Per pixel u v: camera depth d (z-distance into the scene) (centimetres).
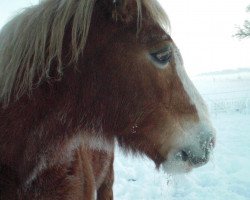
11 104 194
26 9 207
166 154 207
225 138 838
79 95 199
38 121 196
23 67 193
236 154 686
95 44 197
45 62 194
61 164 212
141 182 566
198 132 205
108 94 200
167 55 198
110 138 211
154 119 201
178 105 203
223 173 579
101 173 331
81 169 238
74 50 193
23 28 197
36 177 203
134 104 199
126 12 196
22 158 196
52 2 201
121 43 197
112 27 198
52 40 192
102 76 198
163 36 200
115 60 197
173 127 202
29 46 194
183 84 206
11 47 197
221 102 1485
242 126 1002
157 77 198
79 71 197
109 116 203
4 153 195
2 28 211
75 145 211
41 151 198
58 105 198
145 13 202
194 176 565
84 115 202
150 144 207
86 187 246
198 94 214
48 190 208
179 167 207
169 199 489
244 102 1438
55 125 199
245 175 562
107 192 364
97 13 200
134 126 203
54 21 194
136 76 197
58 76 195
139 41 197
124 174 607
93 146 217
